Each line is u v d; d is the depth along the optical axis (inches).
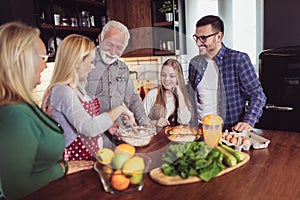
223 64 71.2
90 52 47.9
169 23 112.0
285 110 83.6
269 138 57.2
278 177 40.2
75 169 46.3
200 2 130.0
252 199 34.8
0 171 38.8
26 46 41.1
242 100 73.9
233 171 42.7
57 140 45.1
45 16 95.1
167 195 36.7
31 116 41.5
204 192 37.0
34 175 42.9
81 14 109.6
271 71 84.4
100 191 38.9
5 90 41.1
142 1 115.2
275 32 109.0
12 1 77.0
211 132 48.4
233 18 125.6
